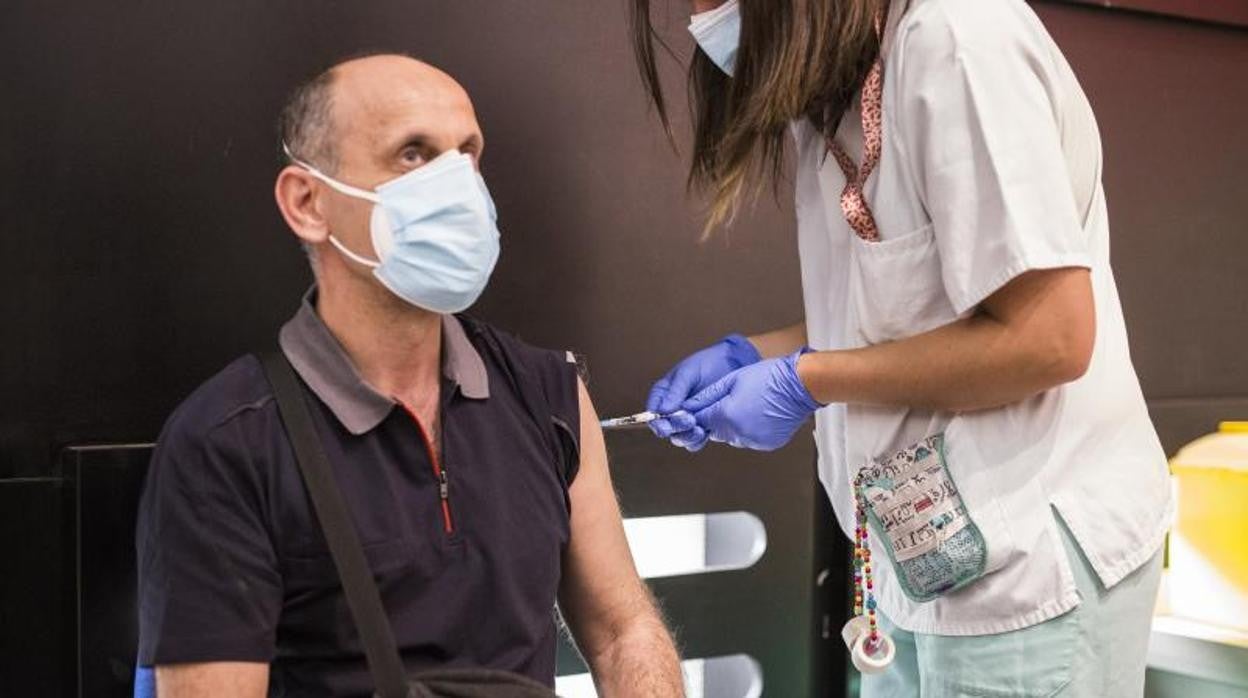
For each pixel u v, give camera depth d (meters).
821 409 2.03
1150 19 3.00
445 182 1.58
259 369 1.59
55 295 2.03
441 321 1.69
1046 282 1.63
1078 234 1.64
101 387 2.07
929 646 1.84
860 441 1.85
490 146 2.33
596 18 2.42
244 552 1.50
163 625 1.49
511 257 2.37
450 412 1.65
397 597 1.56
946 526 1.75
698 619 2.51
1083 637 1.73
